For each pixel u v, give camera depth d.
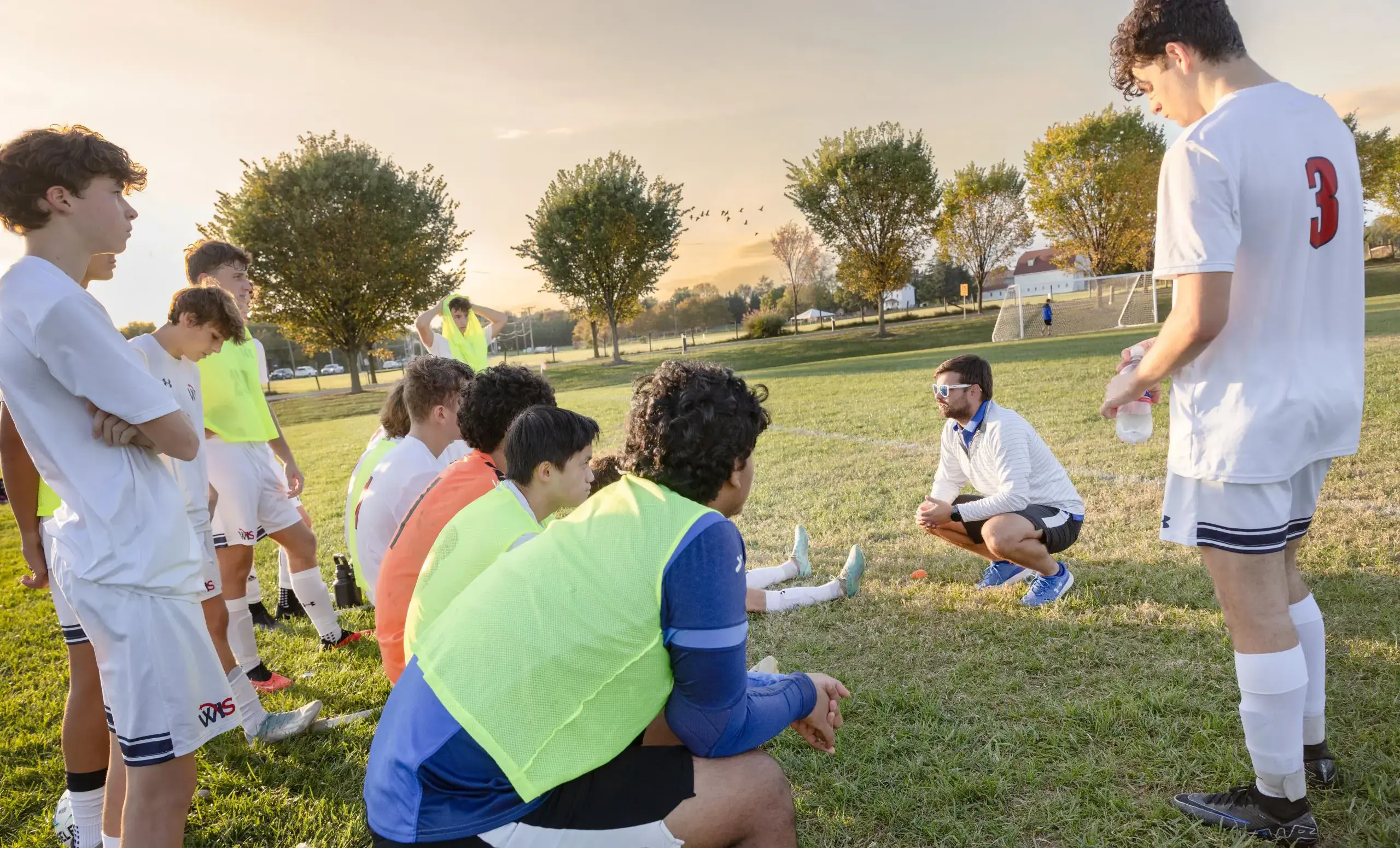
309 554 3.85
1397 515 3.96
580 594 1.37
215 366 3.47
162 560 1.89
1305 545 3.70
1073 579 3.56
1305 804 1.92
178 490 2.02
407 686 1.45
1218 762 2.22
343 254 34.31
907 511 5.23
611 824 1.38
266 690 3.46
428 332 6.55
